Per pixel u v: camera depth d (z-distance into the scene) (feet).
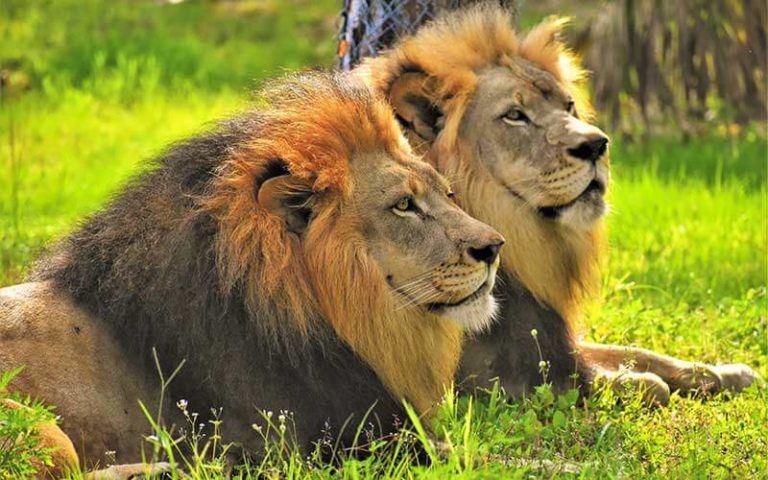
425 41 40.45
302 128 32.81
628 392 39.11
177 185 33.42
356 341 32.83
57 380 31.73
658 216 67.77
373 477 30.76
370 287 32.78
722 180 79.25
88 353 32.22
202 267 32.45
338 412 32.83
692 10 85.51
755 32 86.38
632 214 67.82
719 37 85.97
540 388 36.70
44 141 88.17
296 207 32.68
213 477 30.91
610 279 53.36
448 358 34.60
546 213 39.65
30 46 112.27
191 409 32.42
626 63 85.66
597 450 34.19
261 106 34.68
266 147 32.71
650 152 86.43
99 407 31.94
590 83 85.81
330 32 122.11
